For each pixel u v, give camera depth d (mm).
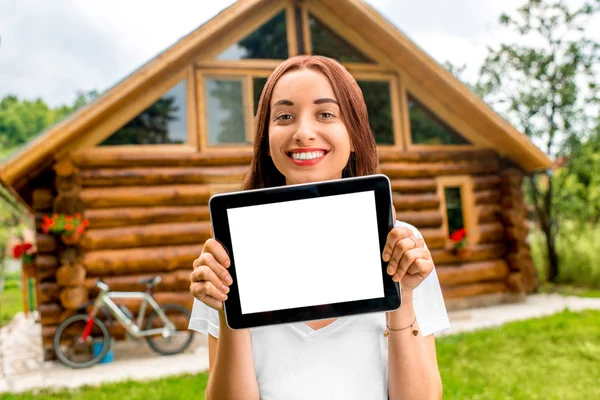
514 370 5828
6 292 22609
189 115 8727
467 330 7992
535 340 7020
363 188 1359
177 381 6039
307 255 1368
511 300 10430
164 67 7863
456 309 9984
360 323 1488
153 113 8625
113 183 8164
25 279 11102
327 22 9758
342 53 9938
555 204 13898
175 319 8133
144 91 8523
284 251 1366
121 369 7180
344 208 1363
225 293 1334
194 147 8680
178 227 8344
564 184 14070
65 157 8008
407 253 1290
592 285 12625
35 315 14109
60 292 7766
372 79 10023
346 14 9422
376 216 1360
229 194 1367
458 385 5316
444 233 10016
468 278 10086
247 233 1367
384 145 10055
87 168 8125
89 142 8234
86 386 6137
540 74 13594
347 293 1365
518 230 10430
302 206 1368
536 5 13352
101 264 7973
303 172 1491
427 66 9422
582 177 13828
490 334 7453
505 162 10789
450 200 10453
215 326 1606
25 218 14180
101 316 7973
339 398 1445
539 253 14359
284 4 9484
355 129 1538
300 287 1368
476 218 10383
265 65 9156
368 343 1487
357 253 1362
